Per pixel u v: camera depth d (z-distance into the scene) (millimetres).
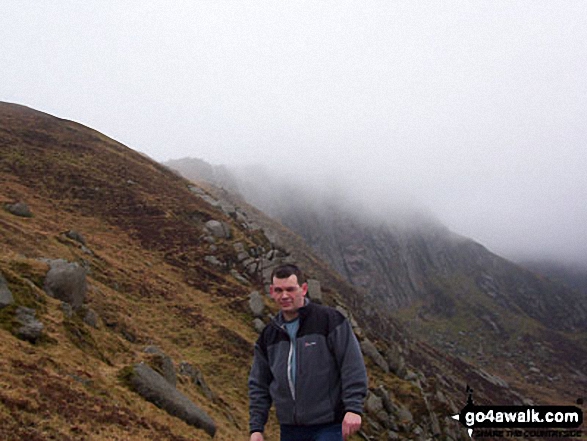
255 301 46062
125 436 12391
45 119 90688
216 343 35938
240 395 30297
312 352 5496
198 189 86250
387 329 142125
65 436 10656
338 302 58250
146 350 23344
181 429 15914
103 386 15516
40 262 22453
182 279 48094
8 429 9688
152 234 57094
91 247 44344
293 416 5469
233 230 65938
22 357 14062
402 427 36344
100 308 28906
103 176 70000
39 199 55938
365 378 5418
